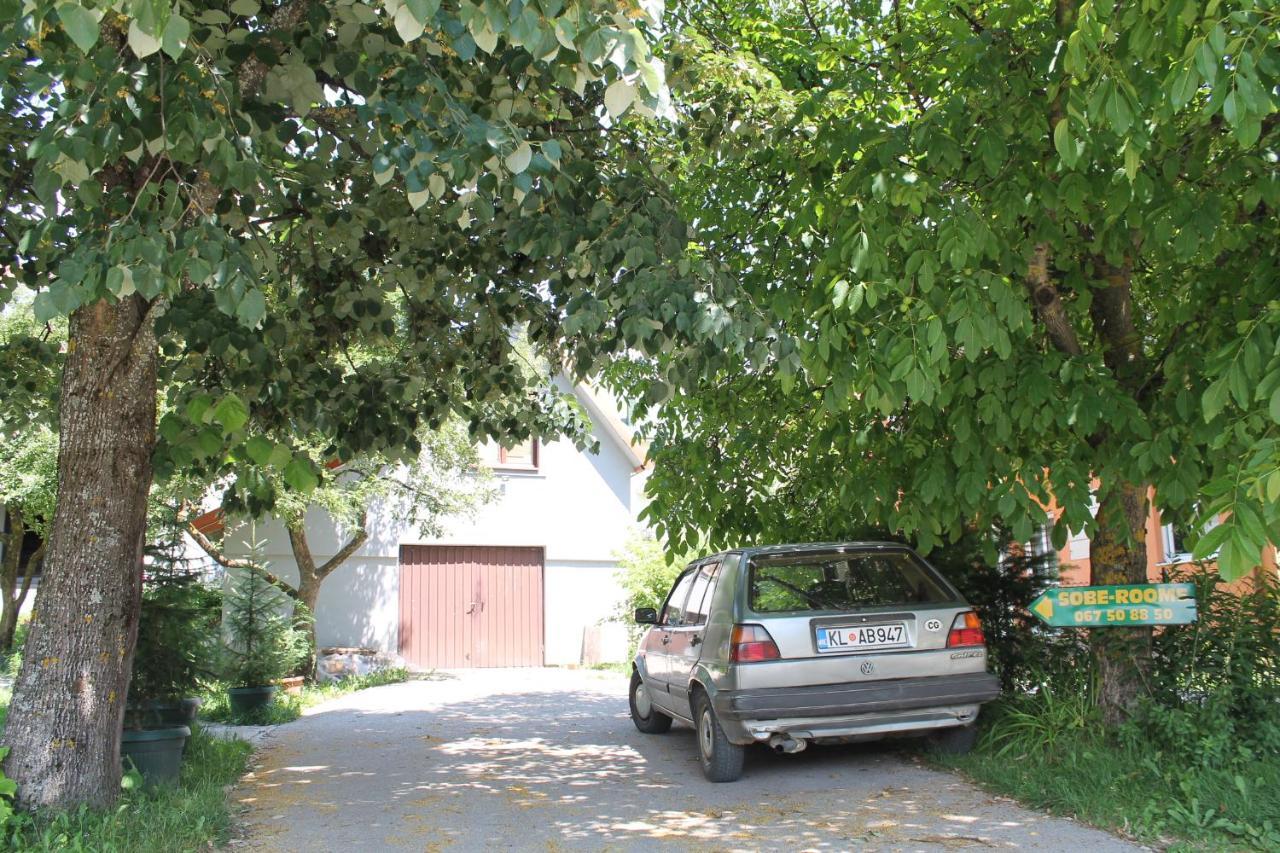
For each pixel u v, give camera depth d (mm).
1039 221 5922
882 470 6902
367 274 8539
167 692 7402
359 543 16406
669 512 8688
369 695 14430
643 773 7695
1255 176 5805
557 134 7082
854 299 5504
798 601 6949
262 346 5781
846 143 6129
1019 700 7367
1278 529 4234
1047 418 5719
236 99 4988
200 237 4469
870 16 7738
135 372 6059
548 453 20375
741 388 8336
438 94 5160
